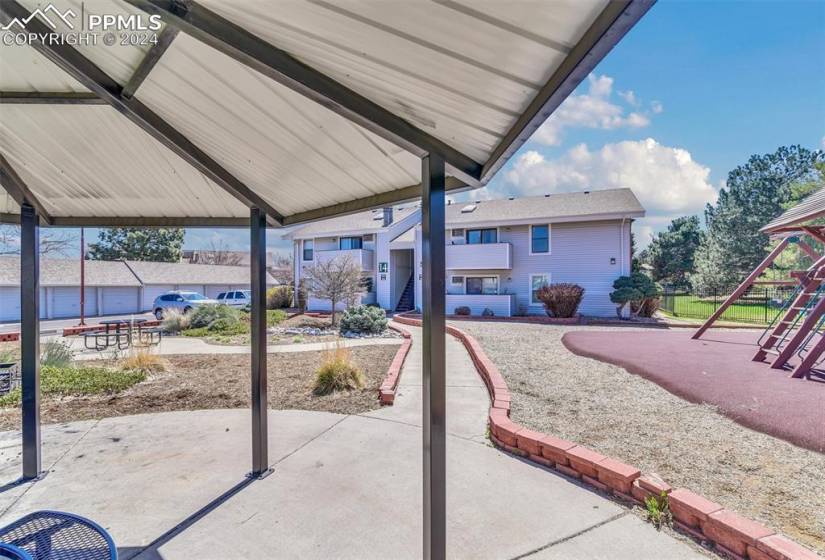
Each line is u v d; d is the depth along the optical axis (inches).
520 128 61.9
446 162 77.5
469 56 50.5
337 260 723.4
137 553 92.0
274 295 933.2
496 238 740.0
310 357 334.6
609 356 325.1
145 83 80.8
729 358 319.6
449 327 493.0
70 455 146.2
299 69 62.6
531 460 135.8
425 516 77.7
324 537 97.5
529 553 89.7
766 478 124.1
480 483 120.6
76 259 1041.5
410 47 51.6
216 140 101.3
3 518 107.0
